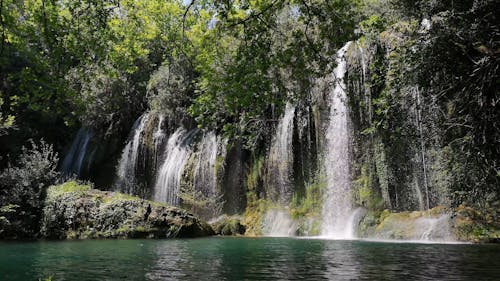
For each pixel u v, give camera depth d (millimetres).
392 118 12508
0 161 31391
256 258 10047
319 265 8633
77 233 17734
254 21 8758
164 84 29891
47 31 10852
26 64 27797
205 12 14242
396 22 12297
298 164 22672
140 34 17672
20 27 11336
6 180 20000
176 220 18203
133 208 18188
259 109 9445
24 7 11633
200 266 8742
